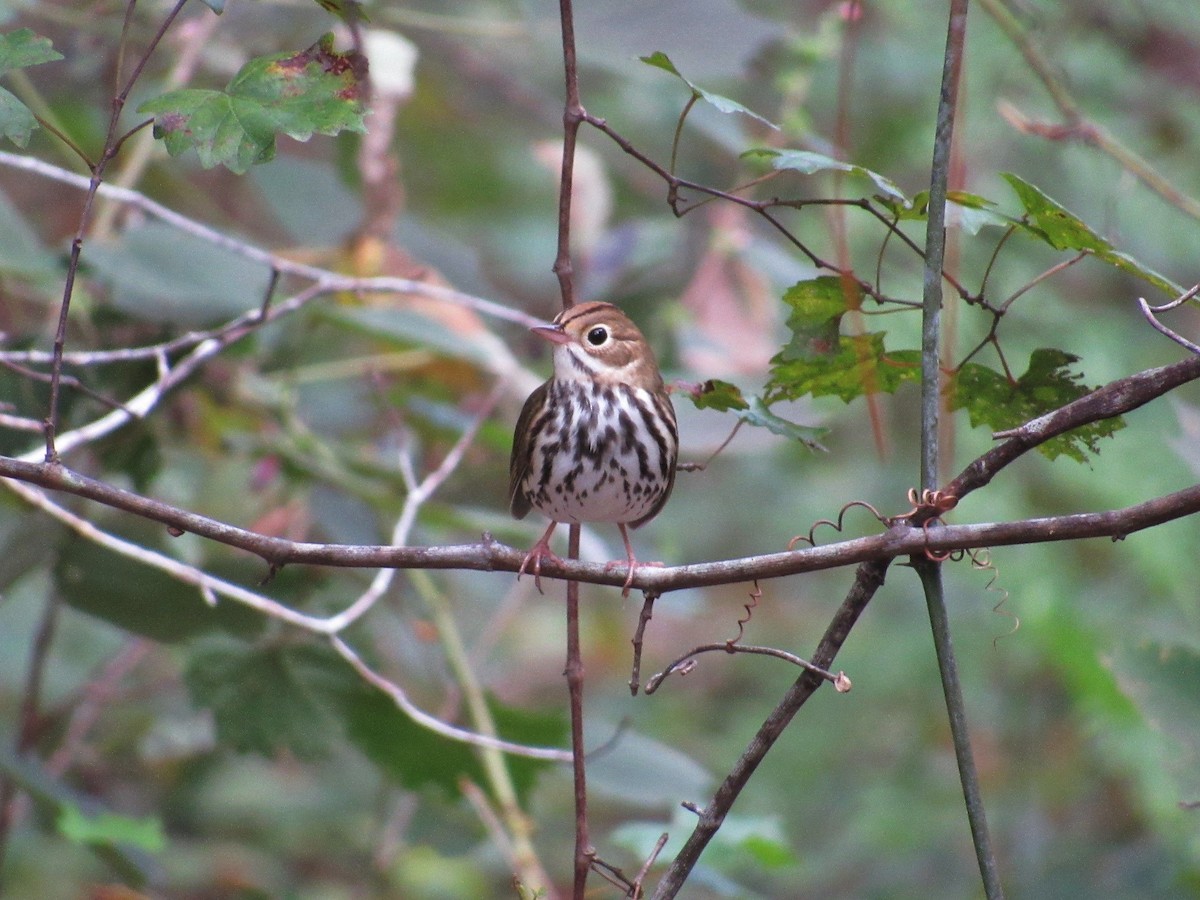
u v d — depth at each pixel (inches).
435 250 493.4
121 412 315.9
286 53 216.2
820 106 554.6
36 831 507.5
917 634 575.8
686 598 439.5
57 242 497.0
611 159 624.1
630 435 326.0
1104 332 542.9
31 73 466.3
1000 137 523.8
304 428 418.3
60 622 517.0
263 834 522.3
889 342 508.4
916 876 522.6
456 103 618.5
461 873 525.0
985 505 527.5
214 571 391.9
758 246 470.9
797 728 580.7
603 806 568.4
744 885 527.8
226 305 375.9
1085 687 441.4
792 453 619.2
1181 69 514.6
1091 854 489.7
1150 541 508.4
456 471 457.7
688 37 378.9
